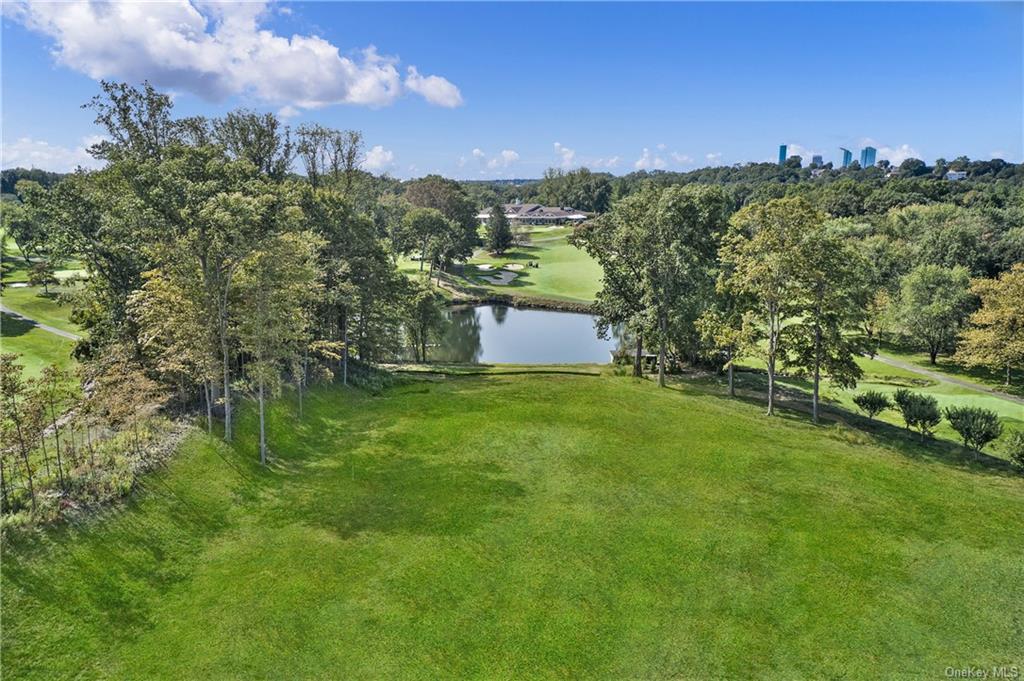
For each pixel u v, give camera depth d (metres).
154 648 16.77
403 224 122.56
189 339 28.66
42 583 17.33
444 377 53.31
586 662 17.12
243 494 25.83
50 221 38.19
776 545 23.09
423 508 25.78
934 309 65.81
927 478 30.14
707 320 45.56
